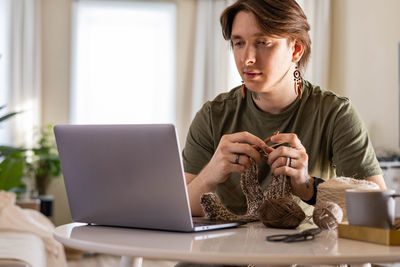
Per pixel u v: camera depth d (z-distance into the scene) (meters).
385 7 4.19
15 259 2.00
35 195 4.35
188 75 5.25
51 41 5.06
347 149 1.39
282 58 1.29
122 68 5.18
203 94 5.13
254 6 1.25
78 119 5.10
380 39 4.25
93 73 5.14
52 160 4.59
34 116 4.91
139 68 5.20
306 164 1.14
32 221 2.87
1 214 2.76
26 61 4.89
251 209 1.21
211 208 1.11
